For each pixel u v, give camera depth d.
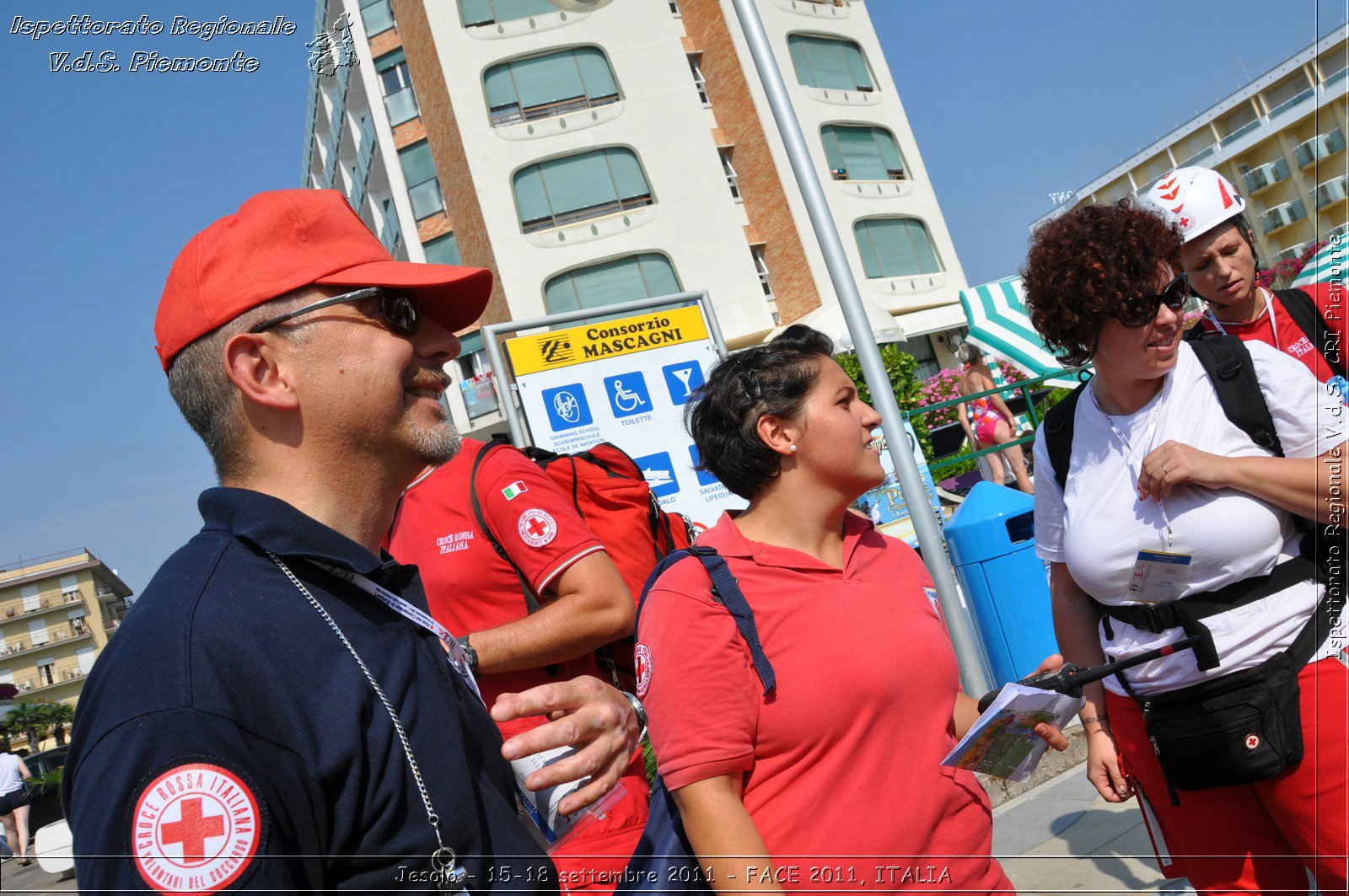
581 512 3.08
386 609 1.44
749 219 28.73
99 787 1.08
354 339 1.46
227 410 1.42
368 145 30.50
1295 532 2.43
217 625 1.20
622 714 1.67
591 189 26.81
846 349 16.78
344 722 1.23
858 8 30.84
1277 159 32.50
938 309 28.78
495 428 27.31
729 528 2.07
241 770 1.11
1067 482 2.64
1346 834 2.29
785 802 1.86
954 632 5.43
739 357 2.12
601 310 7.34
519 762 1.74
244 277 1.42
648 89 27.66
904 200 29.47
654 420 7.40
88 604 64.12
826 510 2.06
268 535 1.31
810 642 1.88
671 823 1.91
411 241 28.36
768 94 5.98
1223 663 2.36
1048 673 2.48
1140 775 2.61
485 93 26.75
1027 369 13.86
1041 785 4.61
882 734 1.87
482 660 2.40
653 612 1.95
